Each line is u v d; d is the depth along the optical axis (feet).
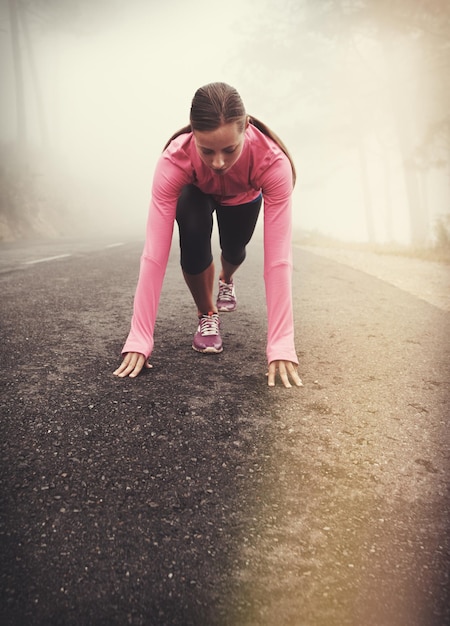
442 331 9.52
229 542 3.39
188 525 3.54
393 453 4.70
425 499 3.96
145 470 4.24
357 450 4.74
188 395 5.94
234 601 2.90
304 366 7.23
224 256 9.38
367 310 11.47
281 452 4.65
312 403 5.84
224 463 4.41
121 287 13.84
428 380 6.73
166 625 2.71
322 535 3.49
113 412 5.37
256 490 4.01
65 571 3.05
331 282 15.87
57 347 7.77
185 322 9.91
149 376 6.56
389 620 2.79
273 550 3.33
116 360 7.20
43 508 3.66
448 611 2.87
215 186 6.35
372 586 3.03
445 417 5.54
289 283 6.37
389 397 6.09
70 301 11.61
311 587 3.02
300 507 3.80
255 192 7.22
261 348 8.08
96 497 3.83
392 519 3.68
